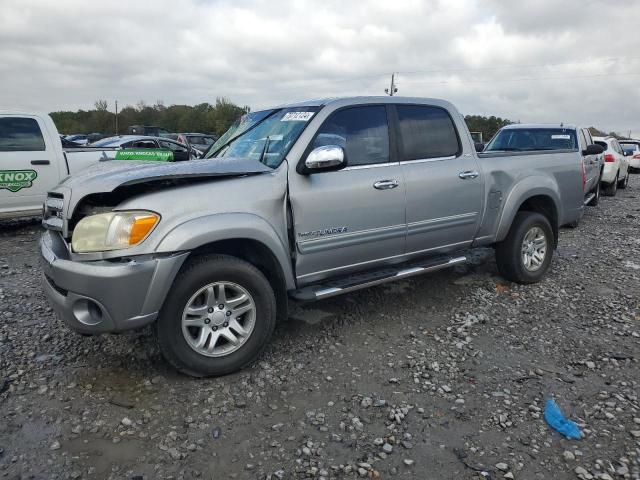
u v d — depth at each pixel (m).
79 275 3.13
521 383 3.54
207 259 3.44
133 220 3.17
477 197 4.92
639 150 24.95
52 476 2.58
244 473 2.63
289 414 3.15
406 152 4.48
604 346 4.12
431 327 4.47
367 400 3.29
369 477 2.61
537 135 10.40
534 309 4.92
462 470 2.66
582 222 10.22
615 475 2.62
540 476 2.62
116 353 3.91
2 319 4.59
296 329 4.39
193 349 3.43
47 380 3.51
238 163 3.72
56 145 8.66
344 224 4.03
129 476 2.59
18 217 8.48
